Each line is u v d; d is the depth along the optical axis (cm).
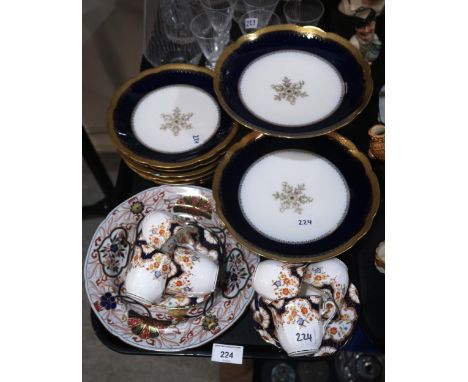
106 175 140
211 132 84
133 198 83
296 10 99
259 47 81
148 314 72
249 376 87
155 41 105
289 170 76
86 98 154
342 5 100
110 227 80
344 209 72
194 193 83
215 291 74
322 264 69
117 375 128
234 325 73
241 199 73
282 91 76
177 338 70
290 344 62
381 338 72
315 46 81
